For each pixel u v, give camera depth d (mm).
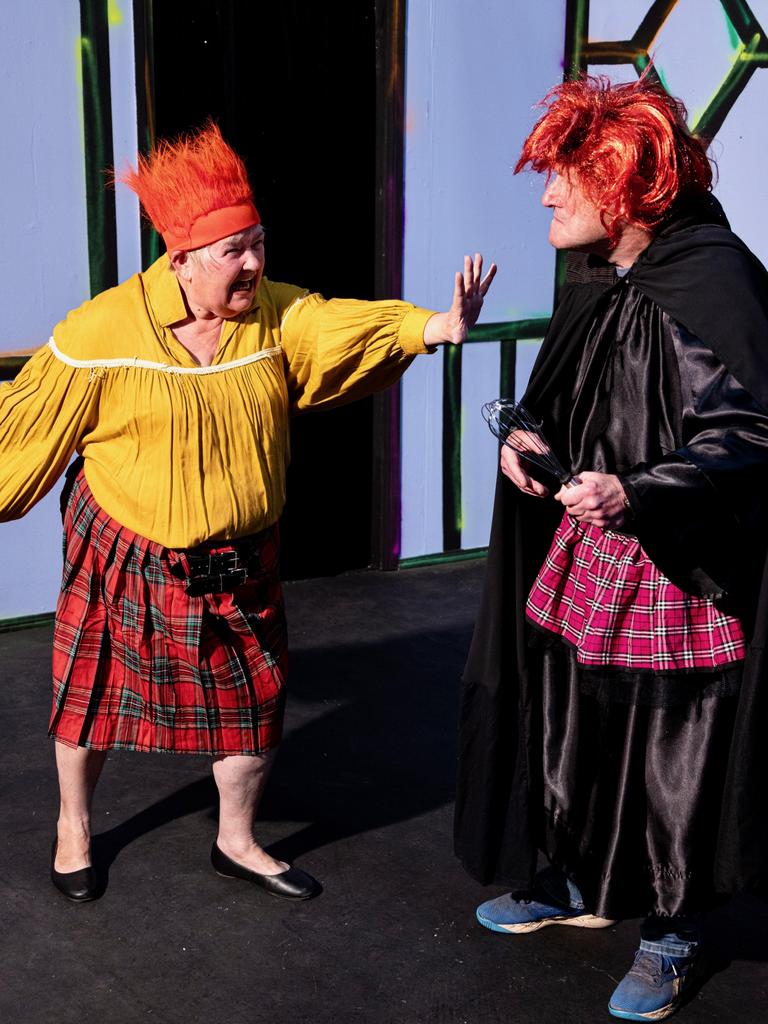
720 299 1999
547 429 2289
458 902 2666
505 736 2381
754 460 1955
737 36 4812
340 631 4086
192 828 2910
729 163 4957
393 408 4496
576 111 2023
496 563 2355
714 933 2594
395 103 4223
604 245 2137
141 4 3699
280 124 4137
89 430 2373
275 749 2588
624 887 2279
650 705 2168
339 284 4430
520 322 4695
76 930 2521
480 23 4316
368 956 2469
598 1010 2332
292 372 2457
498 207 4539
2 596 3945
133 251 3895
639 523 1966
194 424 2285
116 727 2508
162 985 2361
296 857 2809
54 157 3689
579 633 2250
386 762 3252
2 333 3742
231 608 2391
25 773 3133
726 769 2168
